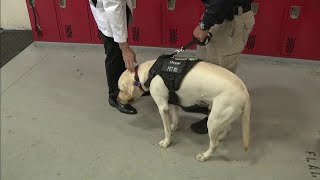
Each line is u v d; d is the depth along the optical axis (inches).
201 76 65.1
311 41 107.5
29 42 135.0
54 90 103.1
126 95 76.4
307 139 80.0
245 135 67.9
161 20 114.0
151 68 70.3
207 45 75.4
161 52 121.1
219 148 78.2
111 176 72.1
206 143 79.9
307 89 99.0
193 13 110.1
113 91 91.8
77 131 85.7
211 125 67.4
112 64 86.4
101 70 113.0
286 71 108.6
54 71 113.5
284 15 104.9
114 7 68.5
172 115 82.4
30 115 92.3
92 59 120.3
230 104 63.5
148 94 95.6
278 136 81.4
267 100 94.3
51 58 122.1
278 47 111.1
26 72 113.4
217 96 64.3
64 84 106.0
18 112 93.6
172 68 67.6
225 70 66.5
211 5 62.2
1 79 109.4
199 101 68.6
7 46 132.0
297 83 102.0
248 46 112.8
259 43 111.5
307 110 90.0
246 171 72.0
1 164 76.3
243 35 73.0
